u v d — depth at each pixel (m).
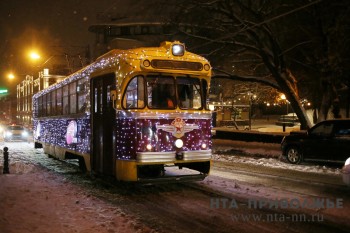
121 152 10.71
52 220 7.91
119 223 7.74
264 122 54.12
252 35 22.38
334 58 22.00
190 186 11.80
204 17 22.81
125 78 10.67
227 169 15.69
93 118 12.73
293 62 26.94
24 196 10.20
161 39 25.20
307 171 14.98
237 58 27.09
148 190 11.33
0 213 8.43
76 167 17.25
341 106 30.88
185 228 7.57
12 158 21.36
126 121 10.59
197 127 11.14
